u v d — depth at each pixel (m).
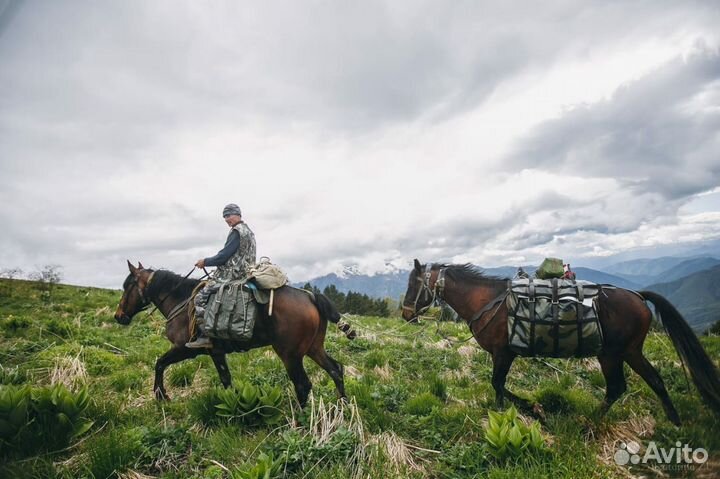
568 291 5.37
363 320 16.42
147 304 7.16
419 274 6.76
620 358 5.53
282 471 3.98
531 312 5.35
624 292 5.46
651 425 5.28
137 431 4.71
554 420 5.34
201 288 6.19
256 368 7.93
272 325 5.62
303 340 5.63
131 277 7.06
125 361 8.59
